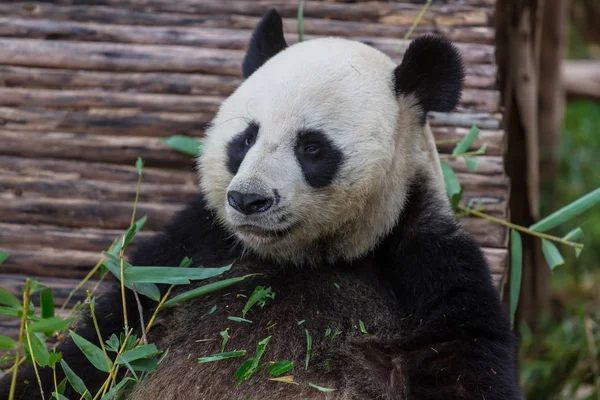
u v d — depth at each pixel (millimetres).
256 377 7250
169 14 10766
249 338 7438
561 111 16094
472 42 10633
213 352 7438
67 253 9805
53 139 10203
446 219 7762
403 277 7656
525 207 12016
